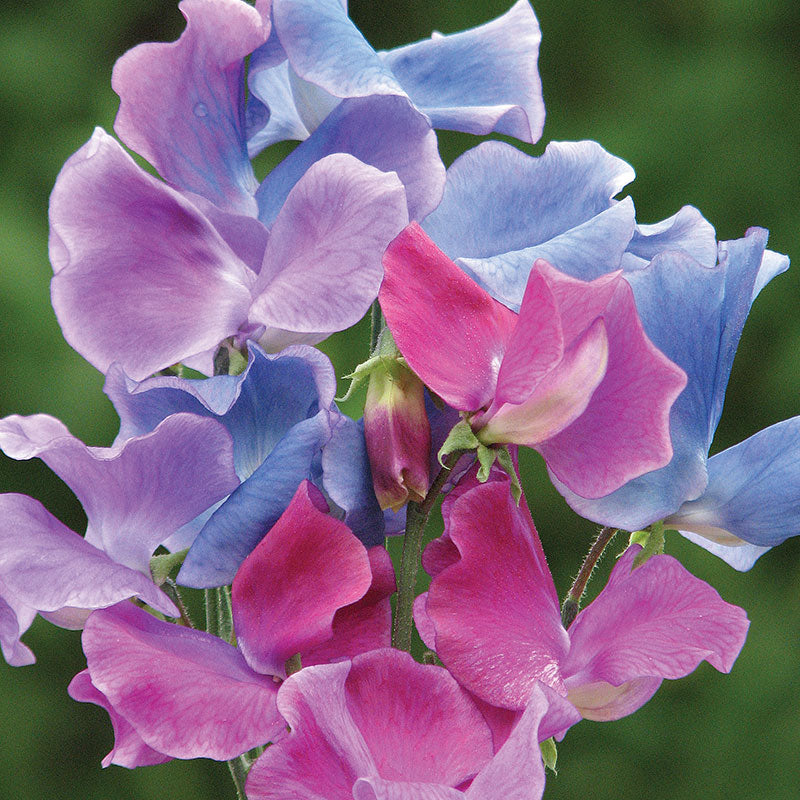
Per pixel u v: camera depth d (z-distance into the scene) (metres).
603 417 0.53
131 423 0.55
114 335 0.54
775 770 1.52
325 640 0.53
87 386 1.42
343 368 1.39
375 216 0.53
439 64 0.57
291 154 0.55
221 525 0.54
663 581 0.53
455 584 0.53
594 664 0.54
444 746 0.52
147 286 0.54
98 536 0.54
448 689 0.53
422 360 0.53
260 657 0.53
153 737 0.52
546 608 0.54
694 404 0.55
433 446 0.55
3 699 1.51
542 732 0.52
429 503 0.54
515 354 0.53
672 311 0.54
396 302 0.53
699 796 1.53
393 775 0.52
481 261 0.55
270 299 0.53
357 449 0.54
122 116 0.55
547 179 0.56
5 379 1.42
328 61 0.54
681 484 0.55
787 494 0.55
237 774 0.57
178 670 0.52
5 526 0.52
